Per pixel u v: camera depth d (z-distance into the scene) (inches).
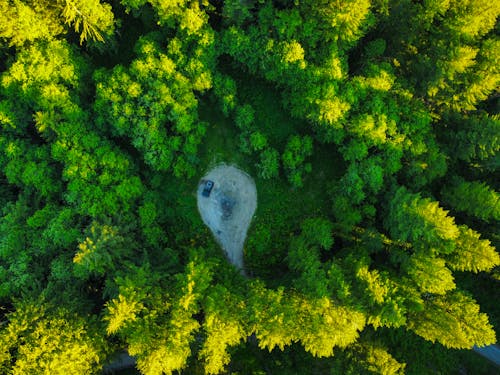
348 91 1765.5
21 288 1715.1
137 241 1899.6
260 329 1624.0
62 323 1626.5
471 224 1953.7
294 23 1729.8
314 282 1680.6
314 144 2089.1
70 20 1742.1
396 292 1686.8
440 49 1711.4
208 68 1920.5
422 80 1803.6
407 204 1712.6
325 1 1657.2
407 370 1950.1
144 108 1862.7
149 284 1691.7
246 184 2107.5
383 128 1754.4
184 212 2096.5
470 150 1796.3
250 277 2089.1
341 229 1926.7
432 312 1706.4
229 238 2103.8
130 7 1845.5
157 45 1909.4
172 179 2091.5
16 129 1897.1
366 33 1834.4
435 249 1696.6
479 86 1713.8
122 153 1915.6
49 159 1879.9
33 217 1786.4
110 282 1697.8
